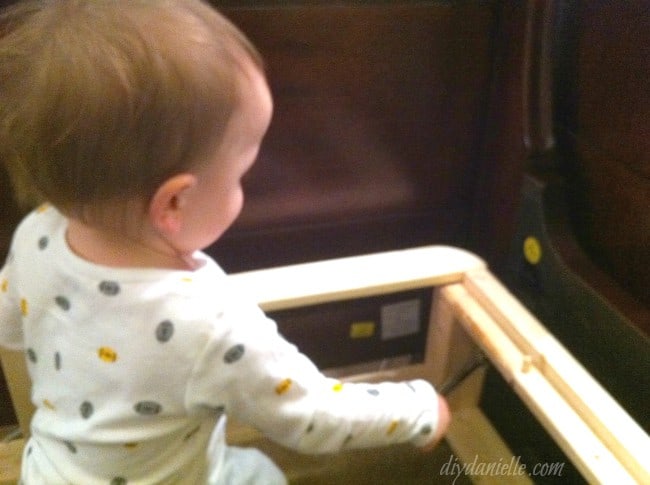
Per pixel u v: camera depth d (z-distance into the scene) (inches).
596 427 22.4
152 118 15.3
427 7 31.0
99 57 15.0
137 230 17.4
